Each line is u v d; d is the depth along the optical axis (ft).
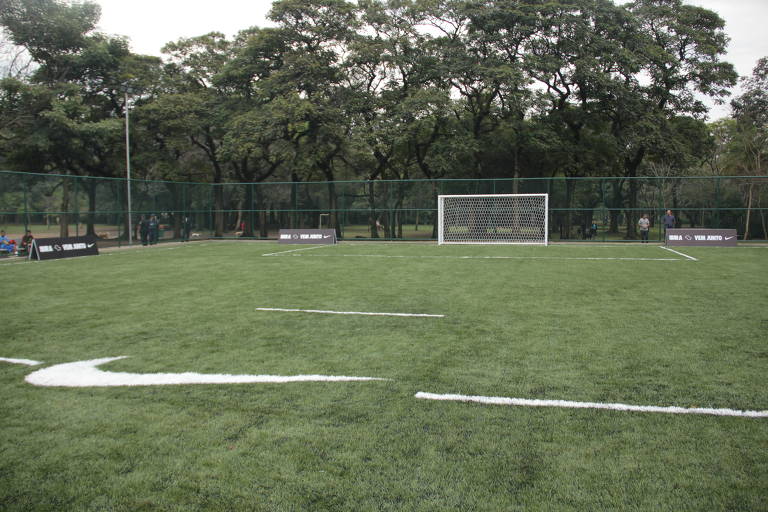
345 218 100.83
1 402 15.57
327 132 95.81
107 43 103.30
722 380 17.02
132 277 44.98
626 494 10.35
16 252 68.03
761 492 10.37
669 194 87.51
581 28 92.84
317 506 10.04
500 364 18.98
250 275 45.98
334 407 14.98
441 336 23.38
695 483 10.73
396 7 96.63
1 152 96.07
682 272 45.91
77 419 14.28
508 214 91.40
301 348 21.45
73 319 27.45
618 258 60.08
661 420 13.87
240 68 102.53
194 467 11.60
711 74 99.55
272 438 12.98
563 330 24.35
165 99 102.89
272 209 105.09
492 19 95.20
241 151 96.12
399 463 11.67
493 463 11.64
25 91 88.33
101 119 103.19
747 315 27.32
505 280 41.75
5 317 27.99
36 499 10.42
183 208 101.60
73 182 77.61
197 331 24.58
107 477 11.23
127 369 18.74
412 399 15.55
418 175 130.21
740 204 84.79
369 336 23.47
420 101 91.04
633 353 20.31
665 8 100.37
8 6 90.43
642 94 104.99
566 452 12.12
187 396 15.97
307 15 98.43
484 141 105.50
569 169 108.88
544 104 95.91
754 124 111.14
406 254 68.13
